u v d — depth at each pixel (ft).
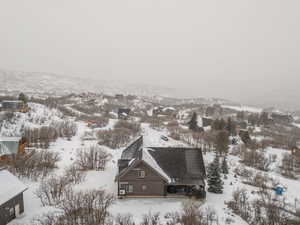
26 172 117.29
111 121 267.18
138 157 107.96
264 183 134.92
